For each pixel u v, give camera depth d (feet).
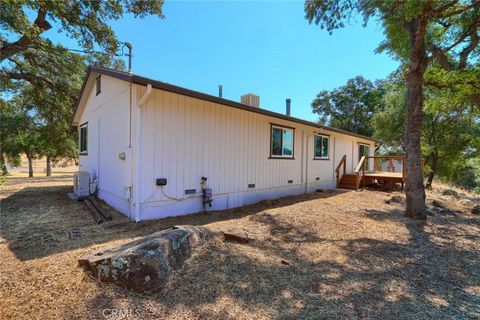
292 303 7.90
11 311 6.95
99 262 8.52
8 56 32.17
